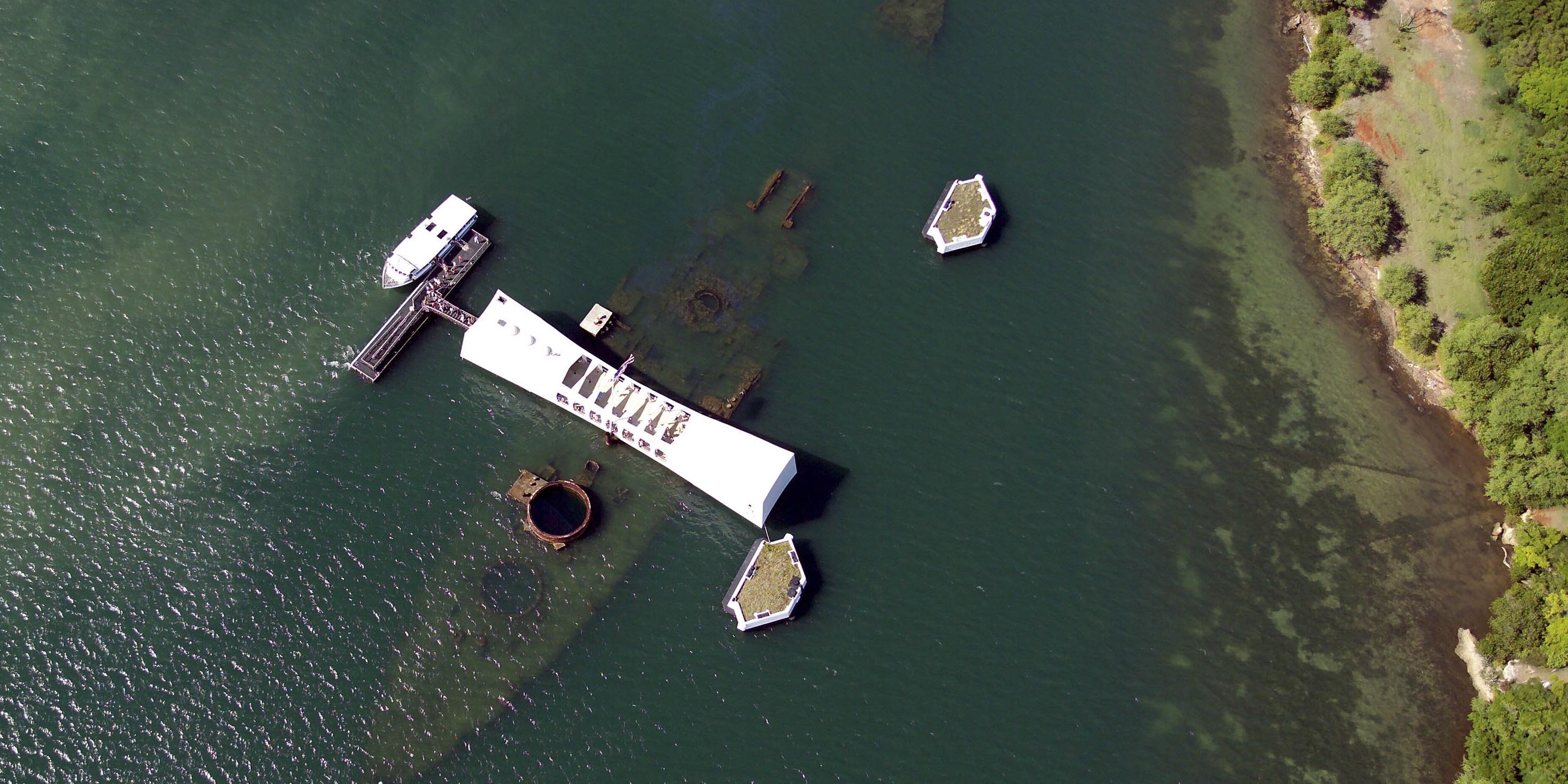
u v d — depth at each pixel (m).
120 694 116.69
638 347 134.25
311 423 129.00
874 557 125.75
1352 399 136.12
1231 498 130.88
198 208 138.75
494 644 120.31
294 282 135.62
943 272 140.62
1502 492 129.25
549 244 138.88
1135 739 119.69
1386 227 140.75
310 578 122.06
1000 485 129.88
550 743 116.69
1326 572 127.81
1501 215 141.00
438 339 133.75
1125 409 134.50
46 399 129.00
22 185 139.12
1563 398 126.62
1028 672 121.50
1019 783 117.12
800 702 119.00
